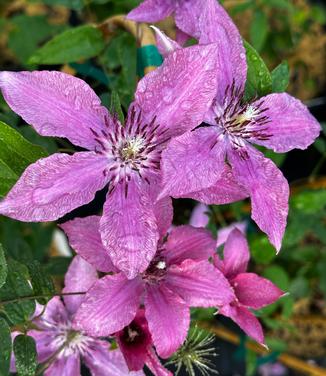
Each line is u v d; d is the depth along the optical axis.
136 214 0.21
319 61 0.58
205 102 0.21
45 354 0.25
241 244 0.25
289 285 0.42
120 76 0.33
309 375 0.49
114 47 0.35
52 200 0.20
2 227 0.37
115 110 0.22
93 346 0.25
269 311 0.40
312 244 0.50
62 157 0.21
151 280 0.22
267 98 0.24
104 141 0.22
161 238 0.23
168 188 0.20
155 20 0.26
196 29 0.25
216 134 0.23
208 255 0.23
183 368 0.37
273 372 0.49
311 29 0.58
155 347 0.22
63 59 0.32
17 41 0.45
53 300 0.26
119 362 0.25
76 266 0.25
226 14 0.23
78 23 0.46
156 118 0.22
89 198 0.21
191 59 0.21
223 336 0.43
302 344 0.51
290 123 0.24
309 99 0.57
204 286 0.22
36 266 0.23
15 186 0.20
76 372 0.25
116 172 0.22
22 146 0.22
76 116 0.21
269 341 0.42
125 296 0.21
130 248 0.21
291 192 0.41
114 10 0.36
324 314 0.51
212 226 0.32
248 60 0.24
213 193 0.22
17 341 0.23
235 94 0.24
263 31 0.43
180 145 0.21
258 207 0.22
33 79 0.20
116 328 0.21
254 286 0.24
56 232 0.48
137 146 0.22
